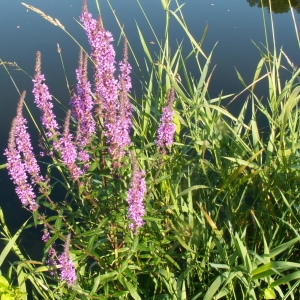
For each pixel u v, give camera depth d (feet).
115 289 3.79
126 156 3.65
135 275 3.70
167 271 3.55
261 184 3.95
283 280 3.10
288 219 3.74
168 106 3.40
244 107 4.35
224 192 4.04
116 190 3.54
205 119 4.10
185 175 4.16
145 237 3.72
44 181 3.59
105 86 3.41
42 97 3.33
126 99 3.56
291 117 3.99
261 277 3.09
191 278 3.81
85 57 3.53
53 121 3.40
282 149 3.69
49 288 3.90
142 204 3.31
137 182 3.15
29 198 3.34
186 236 3.75
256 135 4.02
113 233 3.64
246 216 3.80
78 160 3.90
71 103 3.59
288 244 3.17
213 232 3.80
